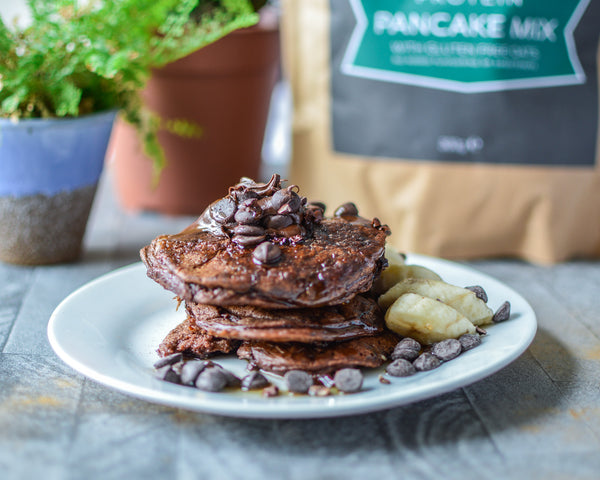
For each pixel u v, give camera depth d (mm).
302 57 592
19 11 704
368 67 571
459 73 556
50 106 524
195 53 597
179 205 656
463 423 363
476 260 583
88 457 334
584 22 543
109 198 720
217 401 339
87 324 412
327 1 575
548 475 329
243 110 633
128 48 519
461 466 334
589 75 552
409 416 367
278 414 335
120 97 557
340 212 427
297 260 373
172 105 620
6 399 374
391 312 400
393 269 435
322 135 594
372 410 342
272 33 628
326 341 389
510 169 562
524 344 385
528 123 556
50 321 406
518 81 551
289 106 629
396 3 556
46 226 538
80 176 540
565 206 565
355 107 580
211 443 345
